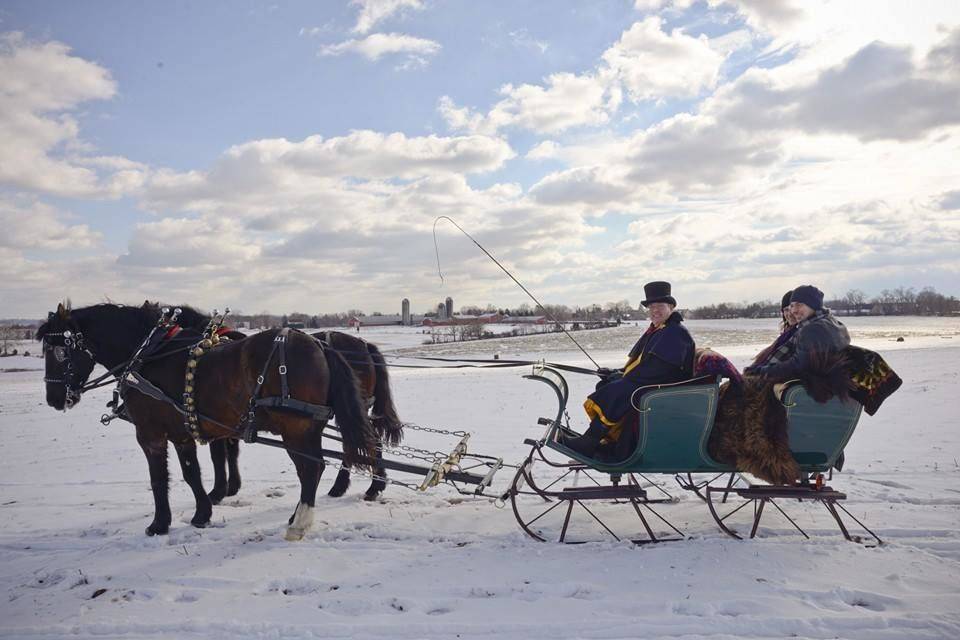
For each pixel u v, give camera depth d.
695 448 5.27
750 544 5.04
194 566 4.98
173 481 8.09
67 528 6.10
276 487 7.60
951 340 39.75
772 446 5.05
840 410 5.09
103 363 6.62
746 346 37.31
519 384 19.19
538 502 6.60
